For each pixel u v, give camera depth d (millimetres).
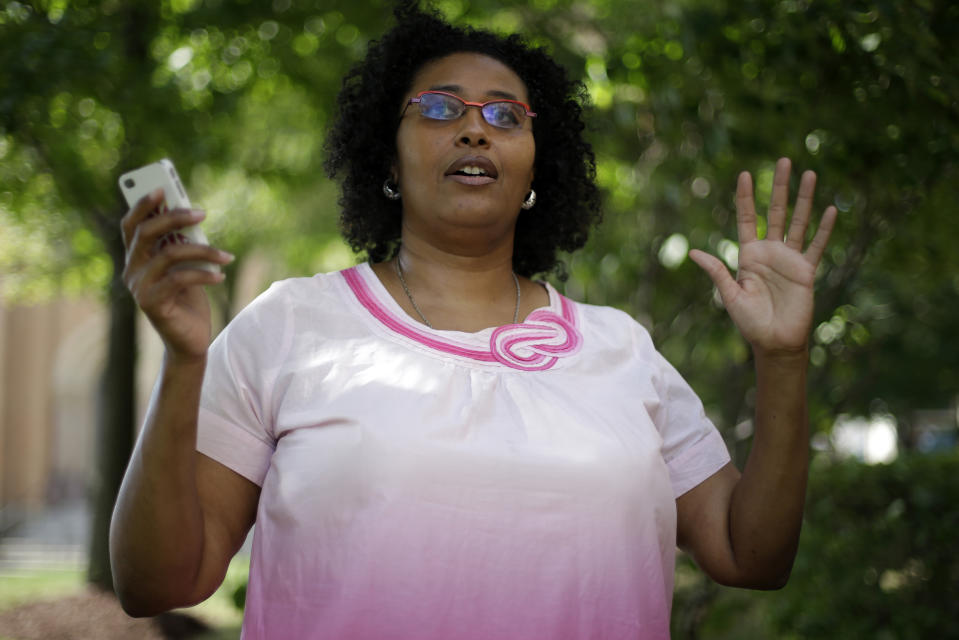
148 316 1454
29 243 10055
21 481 26109
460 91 1965
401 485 1640
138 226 1442
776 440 1850
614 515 1725
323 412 1703
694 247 5039
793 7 3979
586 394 1831
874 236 4508
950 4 3654
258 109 8742
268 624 1677
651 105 4828
